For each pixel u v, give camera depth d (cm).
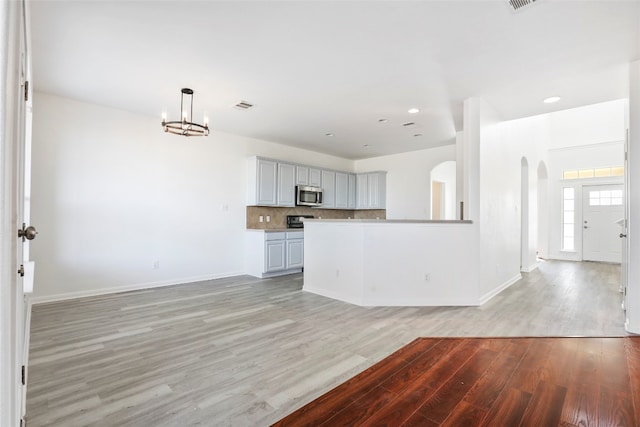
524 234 620
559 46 273
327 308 374
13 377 95
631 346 266
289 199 619
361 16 233
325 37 261
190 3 219
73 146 404
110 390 198
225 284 502
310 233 458
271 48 279
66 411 176
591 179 747
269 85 356
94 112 420
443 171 847
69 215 402
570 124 782
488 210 420
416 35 258
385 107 424
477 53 286
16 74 93
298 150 673
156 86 360
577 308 375
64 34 256
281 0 216
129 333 291
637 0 213
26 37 212
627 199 330
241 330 301
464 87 360
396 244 391
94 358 240
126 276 450
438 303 390
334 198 709
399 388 202
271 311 361
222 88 365
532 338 284
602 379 213
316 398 191
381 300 388
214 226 543
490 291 425
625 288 360
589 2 216
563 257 783
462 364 234
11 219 84
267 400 189
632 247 295
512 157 526
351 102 407
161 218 482
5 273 72
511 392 197
